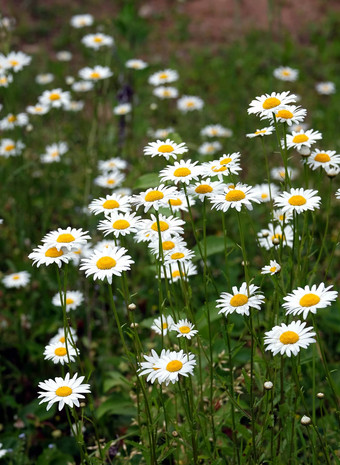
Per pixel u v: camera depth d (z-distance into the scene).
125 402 1.99
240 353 2.00
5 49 2.43
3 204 2.60
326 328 2.16
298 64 4.29
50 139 3.17
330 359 2.12
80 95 3.06
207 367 1.94
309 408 1.96
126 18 2.87
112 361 2.07
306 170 1.79
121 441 1.98
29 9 5.08
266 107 1.77
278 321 1.75
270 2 2.87
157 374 1.67
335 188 2.71
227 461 1.82
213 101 3.90
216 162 1.77
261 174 2.79
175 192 1.71
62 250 1.69
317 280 2.24
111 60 3.01
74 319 2.19
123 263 1.69
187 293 1.81
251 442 1.77
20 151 2.62
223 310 1.70
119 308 2.25
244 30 4.99
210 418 1.84
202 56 4.53
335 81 4.01
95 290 2.22
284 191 1.75
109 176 2.36
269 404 1.75
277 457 1.76
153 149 1.76
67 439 2.02
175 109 3.71
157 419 1.73
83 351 2.20
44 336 2.23
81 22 3.41
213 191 1.74
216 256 2.36
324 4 5.33
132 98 2.81
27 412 2.07
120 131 2.73
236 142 3.00
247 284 1.71
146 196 1.71
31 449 2.04
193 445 1.73
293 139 1.79
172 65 4.21
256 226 2.45
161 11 5.33
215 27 5.07
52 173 2.76
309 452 1.87
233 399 1.73
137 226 1.72
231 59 4.41
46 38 4.75
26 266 2.32
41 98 2.52
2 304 2.37
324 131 3.27
